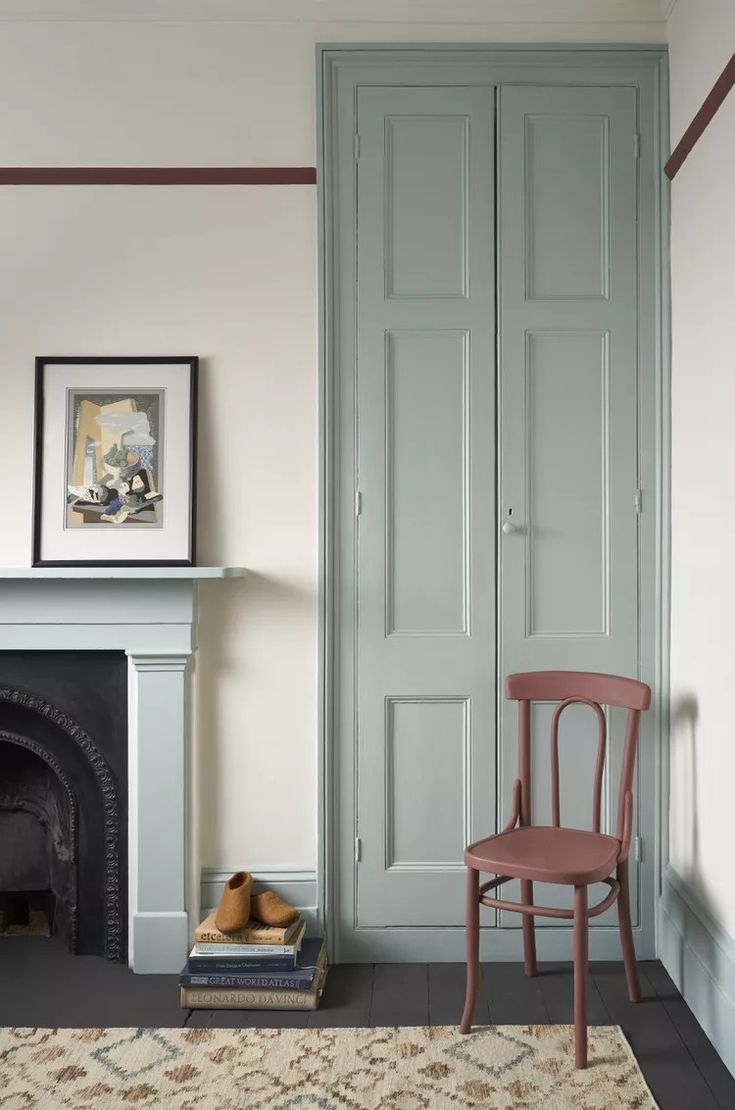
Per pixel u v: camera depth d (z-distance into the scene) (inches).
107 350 116.2
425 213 115.9
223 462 116.3
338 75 116.0
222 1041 93.9
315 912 114.3
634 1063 89.4
